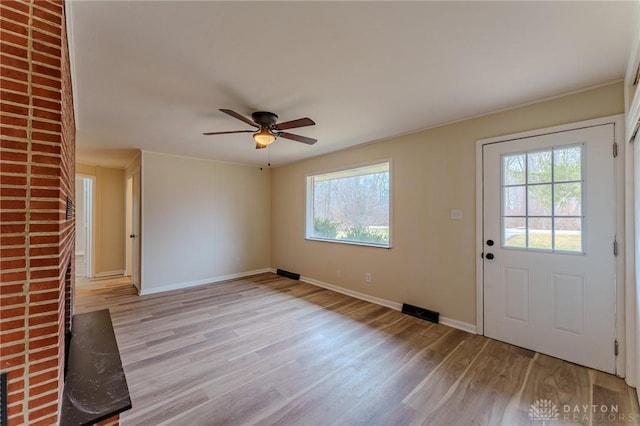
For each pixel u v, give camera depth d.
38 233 0.93
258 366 2.17
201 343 2.55
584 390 1.85
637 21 1.37
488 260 2.67
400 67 1.84
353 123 2.96
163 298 3.94
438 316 3.04
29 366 0.92
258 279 5.08
